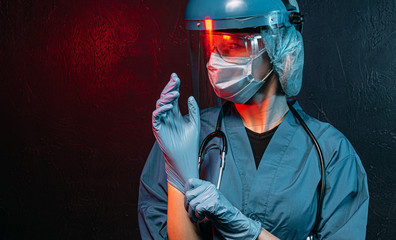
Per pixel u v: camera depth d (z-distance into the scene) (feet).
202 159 4.33
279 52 3.93
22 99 8.82
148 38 7.98
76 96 8.54
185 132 4.07
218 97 4.29
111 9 8.10
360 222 4.00
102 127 8.48
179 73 7.89
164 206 4.46
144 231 4.47
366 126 6.93
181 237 3.95
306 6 6.97
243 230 3.70
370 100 6.87
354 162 4.21
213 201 3.66
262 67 4.00
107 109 8.41
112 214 8.63
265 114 4.30
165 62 7.96
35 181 8.97
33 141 8.89
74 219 8.84
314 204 4.05
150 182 4.63
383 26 6.68
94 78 8.39
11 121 8.94
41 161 8.89
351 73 6.91
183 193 4.01
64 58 8.50
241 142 4.30
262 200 4.06
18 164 9.00
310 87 7.12
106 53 8.25
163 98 4.00
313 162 4.14
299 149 4.22
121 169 8.50
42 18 8.50
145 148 8.36
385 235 6.93
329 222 4.02
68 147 8.71
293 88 4.22
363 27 6.77
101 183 8.62
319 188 4.09
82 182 8.73
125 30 8.09
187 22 3.94
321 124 4.43
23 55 8.68
